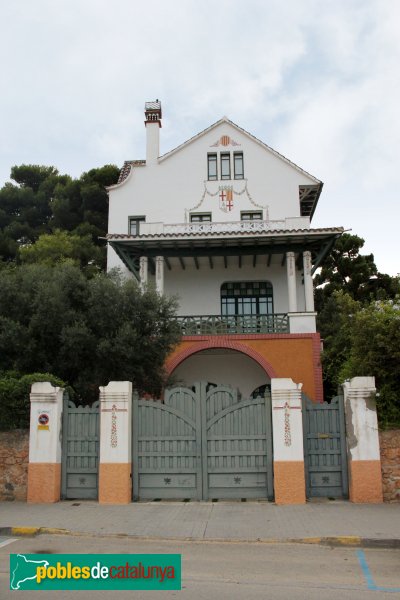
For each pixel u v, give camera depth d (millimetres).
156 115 26641
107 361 14531
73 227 39406
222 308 24516
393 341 12039
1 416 12023
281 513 9945
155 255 22234
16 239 39438
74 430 11797
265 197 25125
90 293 15445
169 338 15672
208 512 10148
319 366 19984
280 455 11047
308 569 6824
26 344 14523
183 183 25562
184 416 11664
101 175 39062
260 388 22891
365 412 11188
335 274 35344
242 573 6641
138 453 11617
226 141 25812
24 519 9633
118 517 9789
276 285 24469
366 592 5863
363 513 9859
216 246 22016
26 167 44031
